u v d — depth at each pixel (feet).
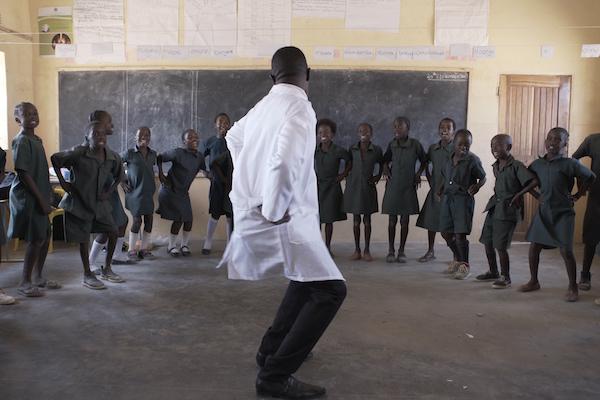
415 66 18.07
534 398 6.84
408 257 16.06
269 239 6.11
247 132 6.34
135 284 12.58
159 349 8.39
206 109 18.39
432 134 18.24
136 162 15.30
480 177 13.46
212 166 15.67
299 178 5.92
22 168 10.66
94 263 13.92
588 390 7.09
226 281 12.97
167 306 10.80
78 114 18.62
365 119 18.26
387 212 15.24
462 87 18.12
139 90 18.42
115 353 8.20
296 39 18.13
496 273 13.20
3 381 7.14
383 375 7.48
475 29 17.98
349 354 8.26
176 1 18.16
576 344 8.84
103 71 18.44
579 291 12.21
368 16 17.98
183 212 15.88
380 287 12.50
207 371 7.54
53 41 18.44
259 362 7.36
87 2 18.26
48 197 11.34
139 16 18.24
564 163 11.26
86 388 6.95
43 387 6.97
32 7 18.40
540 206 11.64
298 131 5.79
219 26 18.17
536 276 12.17
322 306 6.31
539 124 18.30
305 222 6.12
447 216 13.67
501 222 12.30
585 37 17.95
